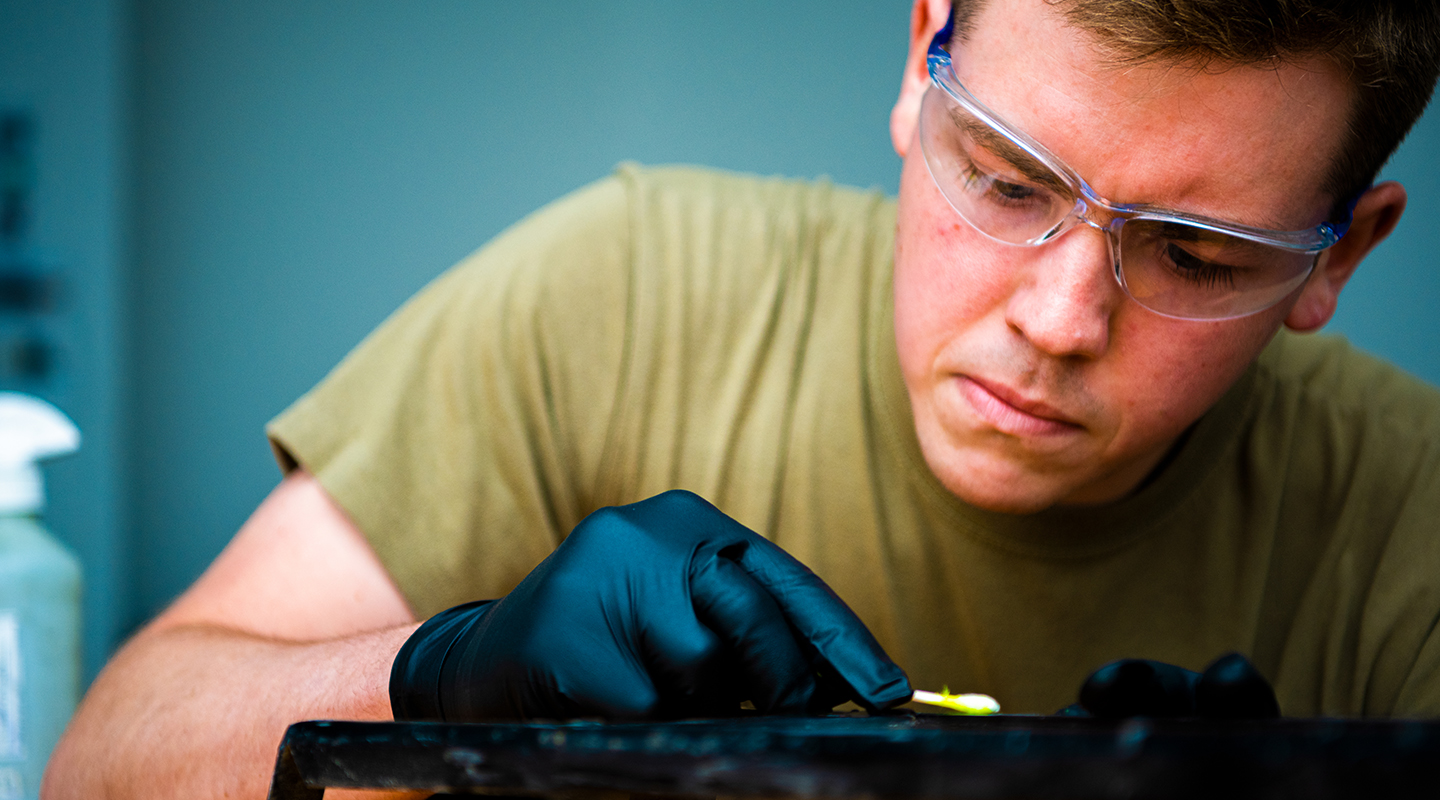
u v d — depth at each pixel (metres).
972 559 0.87
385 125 2.40
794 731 0.29
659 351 0.93
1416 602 0.90
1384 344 2.00
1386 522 0.94
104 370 2.24
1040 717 0.41
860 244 0.97
